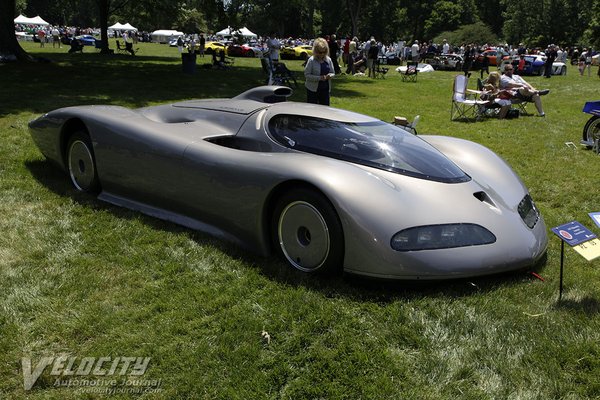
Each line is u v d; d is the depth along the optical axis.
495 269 2.95
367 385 2.16
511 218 3.22
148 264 3.22
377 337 2.52
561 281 2.98
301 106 3.88
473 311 2.78
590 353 2.43
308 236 3.06
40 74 14.79
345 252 2.88
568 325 2.67
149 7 27.72
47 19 90.75
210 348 2.39
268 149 3.54
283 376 2.22
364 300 2.85
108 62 21.55
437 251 2.83
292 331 2.55
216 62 21.53
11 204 4.13
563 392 2.17
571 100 14.96
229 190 3.32
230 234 3.48
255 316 2.66
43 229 3.68
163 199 3.79
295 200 3.06
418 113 11.10
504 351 2.44
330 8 68.31
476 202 3.16
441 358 2.38
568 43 70.25
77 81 13.62
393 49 44.78
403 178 3.13
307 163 3.06
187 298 2.84
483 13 92.31
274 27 74.31
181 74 17.59
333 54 21.22
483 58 23.33
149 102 10.70
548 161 6.92
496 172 3.75
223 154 3.39
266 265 3.22
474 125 9.71
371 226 2.80
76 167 4.47
